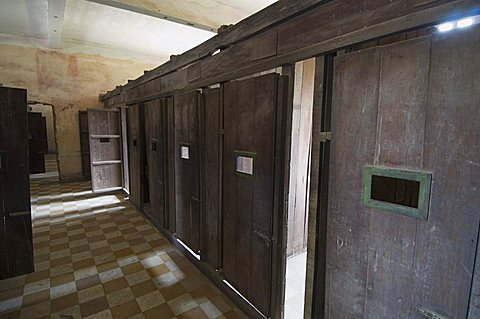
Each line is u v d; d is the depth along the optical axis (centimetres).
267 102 168
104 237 333
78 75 630
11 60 558
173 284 237
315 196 145
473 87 88
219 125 219
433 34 96
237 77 196
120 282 239
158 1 365
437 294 101
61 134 630
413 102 103
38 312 199
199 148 248
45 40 564
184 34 532
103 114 523
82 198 507
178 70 288
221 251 233
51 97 608
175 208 304
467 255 93
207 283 240
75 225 370
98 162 524
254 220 186
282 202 171
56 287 229
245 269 199
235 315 200
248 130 187
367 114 117
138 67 700
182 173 281
